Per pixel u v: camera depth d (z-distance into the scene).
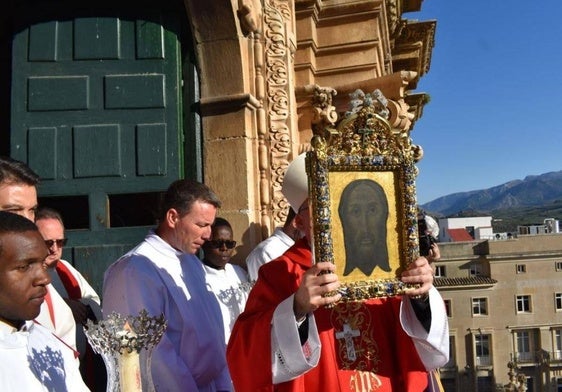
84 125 4.67
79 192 4.62
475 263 37.00
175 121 4.73
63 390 1.87
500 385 35.44
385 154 2.30
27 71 4.70
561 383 35.09
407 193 2.29
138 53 4.76
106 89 4.71
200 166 5.04
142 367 1.95
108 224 4.64
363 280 2.23
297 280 2.35
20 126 4.65
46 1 4.76
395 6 8.34
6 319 1.79
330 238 2.16
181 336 2.90
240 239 4.75
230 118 4.84
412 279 2.23
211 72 4.87
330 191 2.25
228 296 3.77
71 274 3.67
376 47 6.17
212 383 3.04
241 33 4.85
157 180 4.67
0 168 2.30
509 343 35.56
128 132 4.69
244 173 4.80
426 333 2.32
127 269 2.87
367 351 2.37
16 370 1.74
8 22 5.20
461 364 35.59
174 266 3.03
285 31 5.29
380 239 2.27
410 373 2.38
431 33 11.40
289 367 2.10
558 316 35.44
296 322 2.10
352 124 2.27
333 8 6.14
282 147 5.05
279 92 5.11
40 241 1.81
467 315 35.75
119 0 4.79
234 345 2.26
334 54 6.24
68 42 4.74
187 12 4.77
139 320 1.93
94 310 3.65
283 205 4.98
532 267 35.81
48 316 2.64
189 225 3.05
